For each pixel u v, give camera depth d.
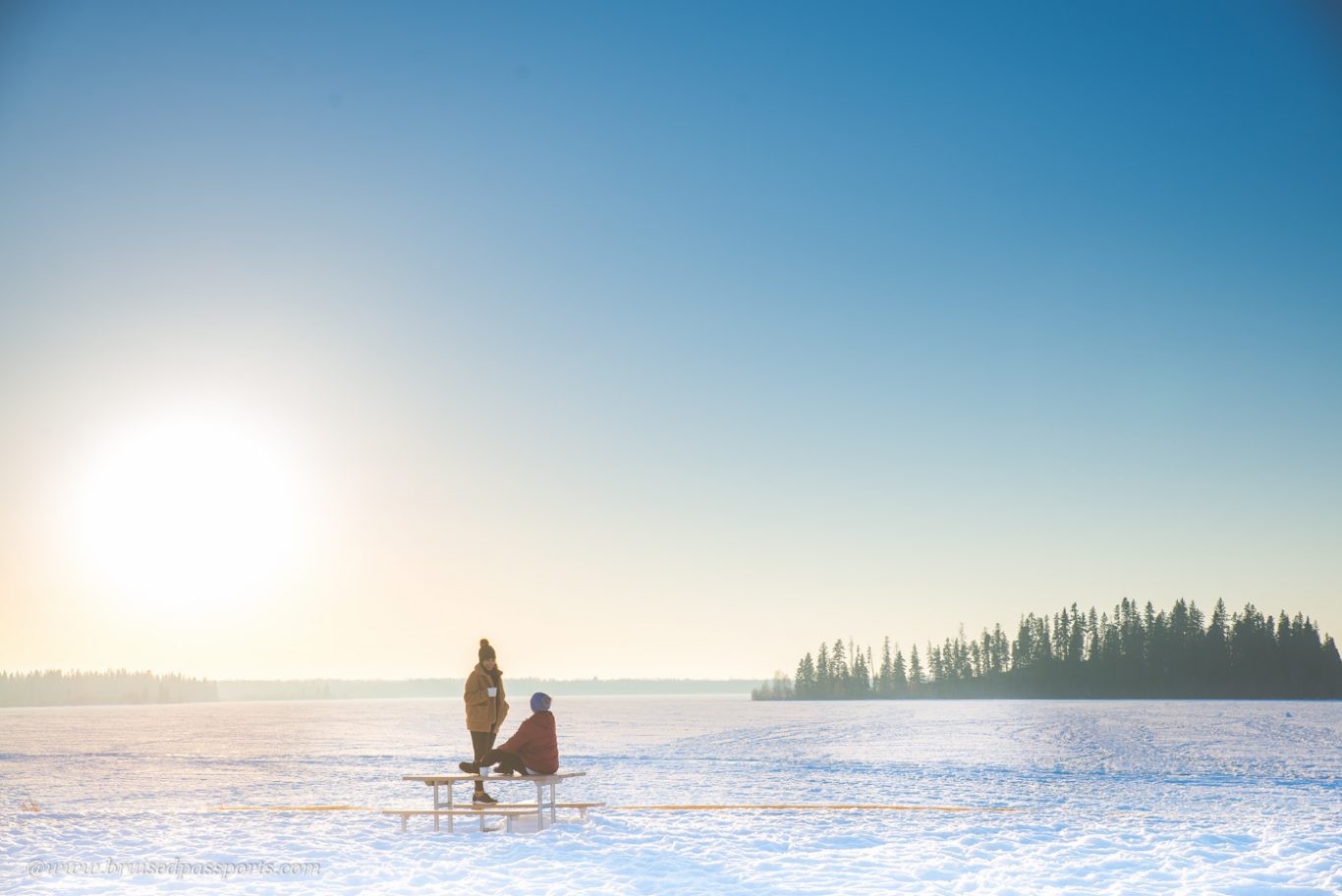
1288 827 15.67
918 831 14.79
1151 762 42.34
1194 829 15.05
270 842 13.62
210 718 134.50
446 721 117.06
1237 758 44.16
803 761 45.62
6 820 17.84
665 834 14.18
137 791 29.95
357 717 136.50
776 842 13.34
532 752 14.93
